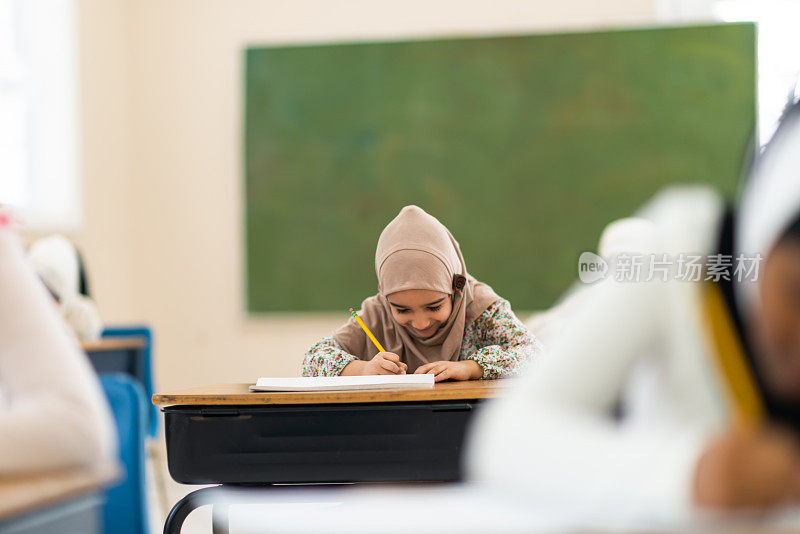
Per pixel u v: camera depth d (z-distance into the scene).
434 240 3.05
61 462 1.12
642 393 0.79
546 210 6.89
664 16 6.93
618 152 6.82
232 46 7.44
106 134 7.32
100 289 7.19
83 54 7.04
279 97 7.23
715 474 0.61
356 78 7.15
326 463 2.19
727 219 0.77
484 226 6.96
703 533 0.60
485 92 6.98
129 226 7.59
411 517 0.65
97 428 1.16
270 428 2.21
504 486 0.69
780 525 0.60
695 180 6.73
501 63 6.96
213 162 7.48
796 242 0.71
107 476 1.10
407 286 2.95
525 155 6.92
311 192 7.18
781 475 0.60
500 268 6.93
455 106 7.01
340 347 3.18
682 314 0.76
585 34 6.86
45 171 6.73
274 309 7.24
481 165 6.97
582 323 0.78
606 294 0.78
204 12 7.48
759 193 0.75
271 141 7.24
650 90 6.79
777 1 6.70
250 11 7.42
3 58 6.52
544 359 0.77
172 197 7.53
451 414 2.17
